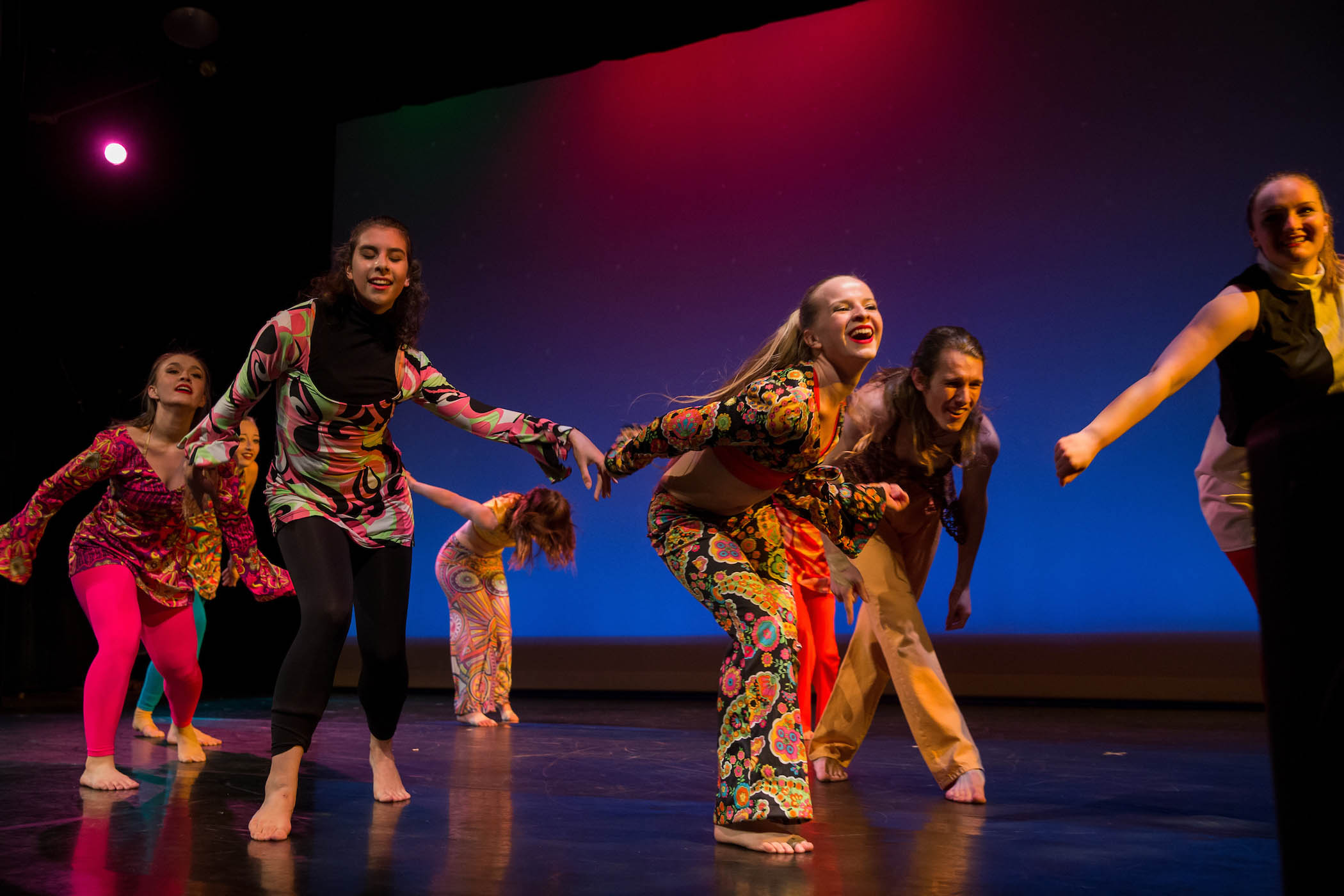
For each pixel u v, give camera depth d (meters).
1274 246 1.94
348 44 5.99
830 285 1.96
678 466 2.10
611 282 6.12
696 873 1.66
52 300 5.85
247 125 6.42
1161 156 4.96
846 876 1.65
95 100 5.86
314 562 2.05
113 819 2.09
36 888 1.53
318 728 4.06
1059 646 4.97
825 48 5.76
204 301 6.39
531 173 6.39
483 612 4.30
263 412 6.42
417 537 6.39
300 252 6.69
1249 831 2.04
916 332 5.39
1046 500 5.05
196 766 2.87
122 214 6.09
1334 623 0.64
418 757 3.19
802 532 3.10
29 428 5.77
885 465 2.58
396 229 2.16
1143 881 1.62
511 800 2.39
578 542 6.00
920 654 2.48
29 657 5.82
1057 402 5.06
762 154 5.84
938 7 5.51
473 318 6.43
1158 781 2.70
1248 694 4.63
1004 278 5.23
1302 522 0.67
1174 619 4.79
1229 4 4.88
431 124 6.67
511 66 6.25
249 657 6.46
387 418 2.20
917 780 2.73
